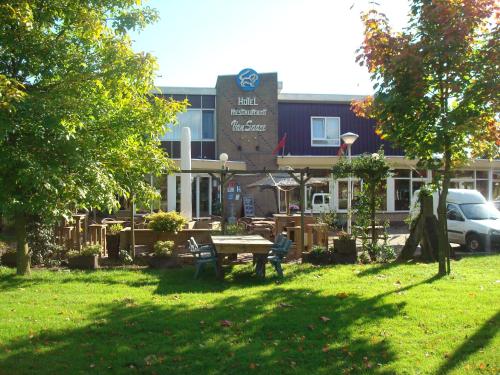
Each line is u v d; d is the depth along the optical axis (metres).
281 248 10.52
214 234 13.41
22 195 8.92
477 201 16.91
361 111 10.38
